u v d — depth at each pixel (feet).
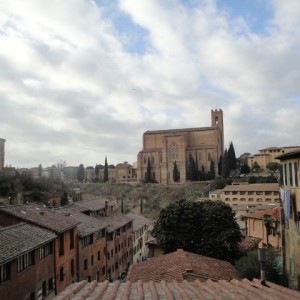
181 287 42.78
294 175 96.53
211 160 537.24
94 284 41.50
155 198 501.56
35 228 109.81
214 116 588.91
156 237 156.46
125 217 225.15
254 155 552.82
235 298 33.81
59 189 384.47
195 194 467.93
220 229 147.74
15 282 88.22
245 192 357.82
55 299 32.27
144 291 38.78
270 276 93.56
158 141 581.12
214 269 91.61
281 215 110.01
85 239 145.48
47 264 108.88
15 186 304.71
